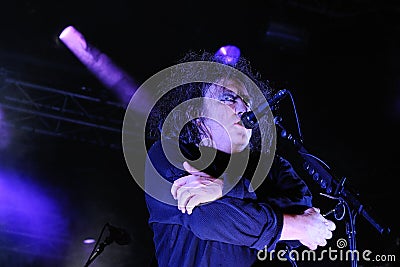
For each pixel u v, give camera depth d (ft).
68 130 36.06
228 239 7.42
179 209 7.52
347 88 37.14
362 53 37.01
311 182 20.03
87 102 35.17
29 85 34.55
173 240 7.81
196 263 7.60
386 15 35.70
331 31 36.55
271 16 34.68
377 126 36.55
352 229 8.25
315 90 37.29
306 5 35.70
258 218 7.43
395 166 33.83
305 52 36.58
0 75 34.78
